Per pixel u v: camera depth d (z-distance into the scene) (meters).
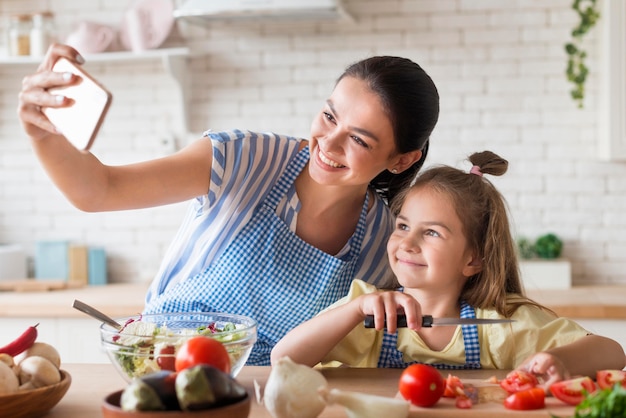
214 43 3.57
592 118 3.41
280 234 1.78
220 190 1.72
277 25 3.53
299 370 1.18
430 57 3.46
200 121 3.61
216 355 1.20
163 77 3.63
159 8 3.45
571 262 3.45
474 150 3.47
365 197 1.87
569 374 1.35
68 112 1.25
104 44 3.46
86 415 1.26
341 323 1.50
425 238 1.67
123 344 1.29
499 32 3.43
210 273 1.79
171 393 1.06
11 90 3.68
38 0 3.65
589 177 3.43
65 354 3.07
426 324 1.45
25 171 3.71
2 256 3.48
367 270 1.88
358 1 3.48
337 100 1.58
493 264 1.69
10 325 3.09
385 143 1.61
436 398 1.25
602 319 2.92
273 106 3.56
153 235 3.67
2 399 1.17
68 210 3.70
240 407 1.07
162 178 1.63
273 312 1.80
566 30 3.39
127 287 3.51
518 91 3.44
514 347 1.62
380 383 1.43
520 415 1.20
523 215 3.47
